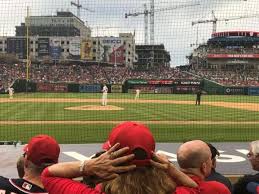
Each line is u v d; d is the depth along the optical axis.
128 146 2.30
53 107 35.56
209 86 67.81
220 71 78.44
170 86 69.12
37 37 107.38
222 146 14.01
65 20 126.25
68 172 2.49
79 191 2.41
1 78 73.81
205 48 98.19
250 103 45.25
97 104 40.09
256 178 4.98
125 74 80.69
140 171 2.29
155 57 110.44
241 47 98.81
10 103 40.84
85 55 105.56
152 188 2.25
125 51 106.50
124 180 2.26
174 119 26.44
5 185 3.61
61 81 75.38
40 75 79.62
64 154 12.03
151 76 78.50
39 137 3.69
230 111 33.41
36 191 3.59
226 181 5.08
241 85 70.38
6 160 9.58
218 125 23.23
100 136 17.77
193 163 3.68
